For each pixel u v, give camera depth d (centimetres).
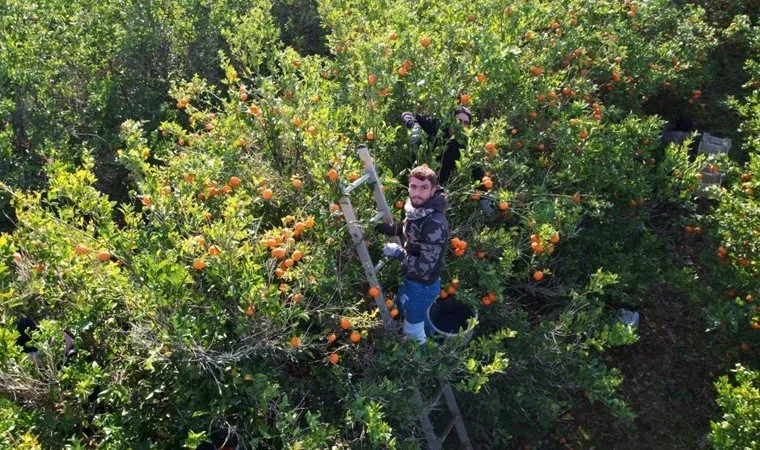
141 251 350
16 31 638
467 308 416
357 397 322
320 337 346
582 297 432
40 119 597
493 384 443
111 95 644
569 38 587
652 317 572
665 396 516
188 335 304
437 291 374
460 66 462
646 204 600
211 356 314
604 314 543
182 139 499
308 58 541
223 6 746
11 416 290
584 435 489
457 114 448
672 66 699
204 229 343
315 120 413
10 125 555
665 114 780
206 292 348
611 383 414
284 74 487
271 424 336
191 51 720
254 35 539
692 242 633
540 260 430
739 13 855
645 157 567
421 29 534
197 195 402
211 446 335
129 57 673
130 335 333
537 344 423
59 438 318
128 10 691
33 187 551
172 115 652
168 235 352
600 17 677
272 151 448
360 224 359
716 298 518
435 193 359
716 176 658
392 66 471
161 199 371
